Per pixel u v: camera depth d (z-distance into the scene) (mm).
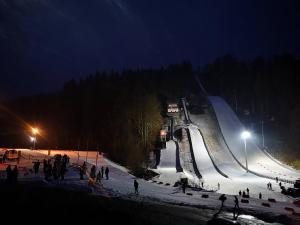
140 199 26422
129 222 16781
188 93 117562
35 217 15805
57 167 32812
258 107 104688
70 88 110312
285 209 28094
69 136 93688
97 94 99688
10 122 109500
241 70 139375
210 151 72438
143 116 78125
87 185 28141
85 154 59781
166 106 100750
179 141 77000
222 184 48719
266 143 82062
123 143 68938
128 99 86125
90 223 15703
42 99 114875
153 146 73688
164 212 21156
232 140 80750
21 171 32938
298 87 100625
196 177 55625
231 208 25938
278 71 112438
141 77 119750
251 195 40062
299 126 84875
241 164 65500
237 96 115688
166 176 52062
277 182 50500
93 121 92188
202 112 99000
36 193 21688
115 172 45406
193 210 23438
